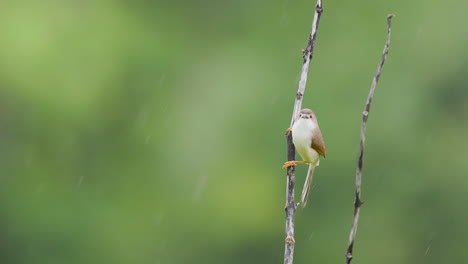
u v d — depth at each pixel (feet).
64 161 62.44
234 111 59.72
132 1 64.34
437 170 58.23
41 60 58.85
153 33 63.72
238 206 59.93
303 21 62.64
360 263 59.57
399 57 59.67
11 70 58.65
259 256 62.44
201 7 65.82
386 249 59.21
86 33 60.70
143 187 62.13
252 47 63.16
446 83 58.39
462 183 57.88
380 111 58.18
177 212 61.11
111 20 62.08
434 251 59.41
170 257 61.57
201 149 60.18
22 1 60.23
